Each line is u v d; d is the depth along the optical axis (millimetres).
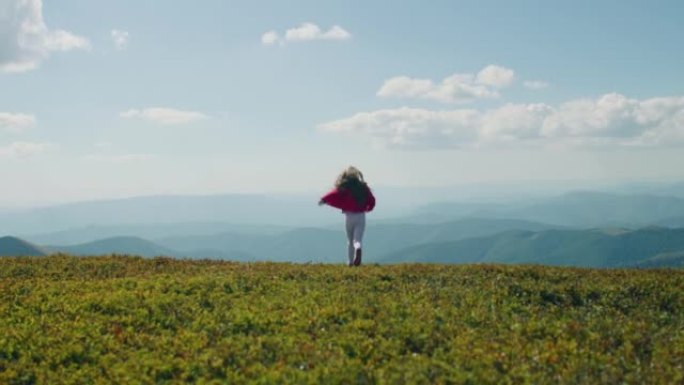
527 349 13547
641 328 15945
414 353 13383
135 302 17938
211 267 25109
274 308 17219
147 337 15125
